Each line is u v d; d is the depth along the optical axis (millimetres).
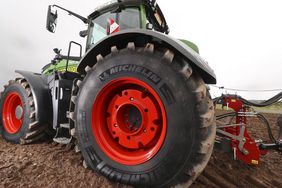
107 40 1973
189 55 1673
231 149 2297
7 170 2002
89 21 3238
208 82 1956
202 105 1577
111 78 1848
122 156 1795
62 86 2750
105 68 1893
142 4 2848
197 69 1825
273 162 3049
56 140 2490
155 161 1616
